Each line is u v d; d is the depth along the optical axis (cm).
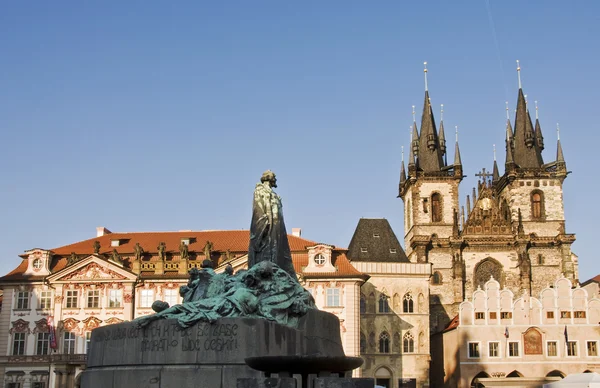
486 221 13062
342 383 1917
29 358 8650
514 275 12706
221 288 3148
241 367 2728
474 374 10031
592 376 5966
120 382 2836
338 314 8794
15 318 8869
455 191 13212
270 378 1867
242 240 9594
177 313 2894
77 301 8875
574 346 10038
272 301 3033
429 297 11788
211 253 9206
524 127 13788
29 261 9069
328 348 3180
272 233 3400
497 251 12800
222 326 2791
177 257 9188
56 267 9150
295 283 3203
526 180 13262
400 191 14762
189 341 2798
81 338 8775
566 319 10125
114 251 9075
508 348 10081
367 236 11606
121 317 8794
